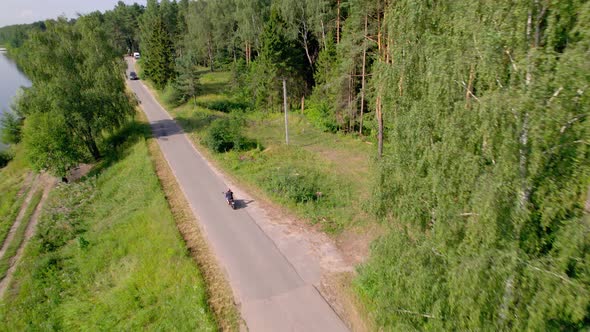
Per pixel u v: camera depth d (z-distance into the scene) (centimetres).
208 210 2048
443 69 875
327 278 1466
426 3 1067
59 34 3328
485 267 752
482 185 779
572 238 698
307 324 1245
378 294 1183
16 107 3988
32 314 1513
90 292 1577
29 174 3709
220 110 4741
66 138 3175
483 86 877
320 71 4041
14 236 2462
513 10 770
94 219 2300
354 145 3247
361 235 1748
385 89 1200
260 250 1662
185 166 2736
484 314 787
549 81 718
